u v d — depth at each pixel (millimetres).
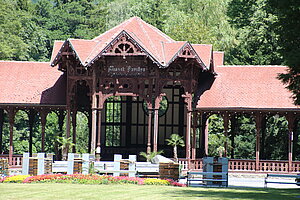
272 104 52750
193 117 54281
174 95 58031
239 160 52906
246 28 75125
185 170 51531
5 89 54875
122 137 58750
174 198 29734
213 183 39562
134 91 51062
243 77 56031
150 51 50562
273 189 37375
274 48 72312
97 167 43875
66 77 56406
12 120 54281
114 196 30547
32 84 55750
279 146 66938
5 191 32531
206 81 56125
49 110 55156
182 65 51562
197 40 79438
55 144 54531
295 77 38500
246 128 69312
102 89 51094
